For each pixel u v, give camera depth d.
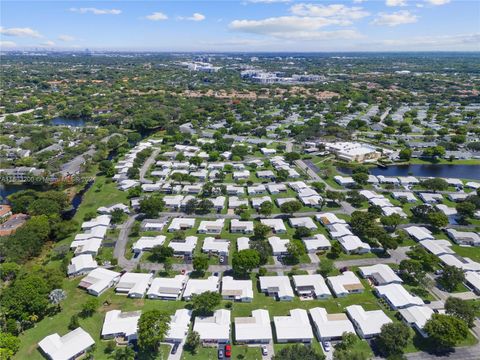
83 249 134.00
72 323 96.56
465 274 118.62
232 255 131.25
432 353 89.81
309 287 112.50
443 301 109.44
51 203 160.38
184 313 100.31
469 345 92.31
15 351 87.94
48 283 108.69
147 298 109.69
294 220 158.12
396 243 132.25
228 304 106.81
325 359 84.12
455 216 167.25
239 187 194.75
